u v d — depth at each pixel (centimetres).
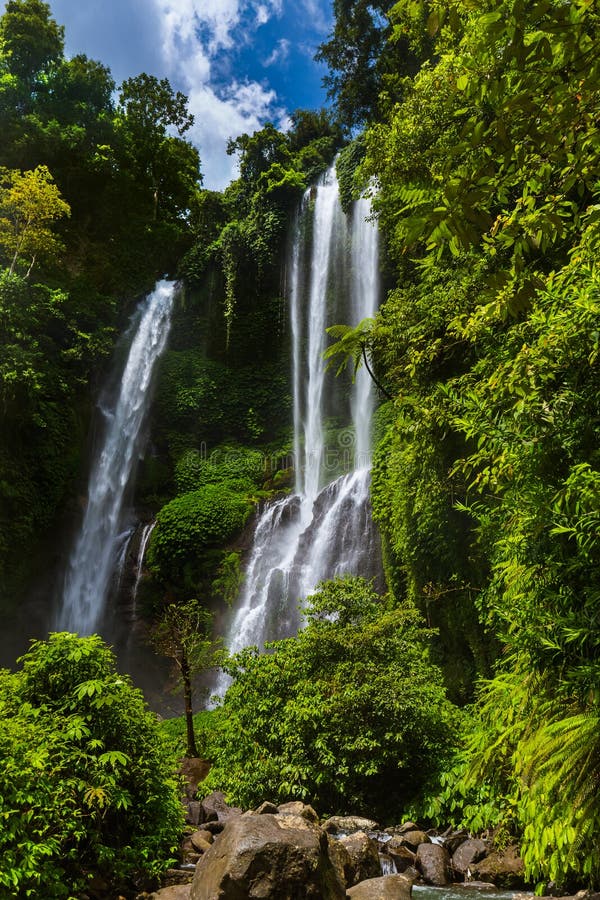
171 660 1981
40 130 2689
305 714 701
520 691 342
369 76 2053
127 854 442
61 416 2170
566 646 287
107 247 2833
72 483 2211
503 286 216
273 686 773
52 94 2938
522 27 163
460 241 178
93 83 3005
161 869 458
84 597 2191
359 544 1652
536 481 314
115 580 2250
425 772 690
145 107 3219
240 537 2130
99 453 2403
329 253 2583
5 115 2664
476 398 358
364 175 1091
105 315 2558
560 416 301
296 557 1809
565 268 322
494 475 358
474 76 184
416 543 975
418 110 882
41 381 2067
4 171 2238
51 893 360
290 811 511
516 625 322
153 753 504
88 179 2870
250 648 852
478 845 540
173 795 526
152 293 2880
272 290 2738
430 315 814
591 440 296
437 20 202
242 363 2731
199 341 2778
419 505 920
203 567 2062
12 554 1919
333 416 2420
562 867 328
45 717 443
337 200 2628
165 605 2081
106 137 2955
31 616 2017
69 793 412
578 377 305
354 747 673
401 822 657
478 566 842
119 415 2541
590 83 163
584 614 274
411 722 685
